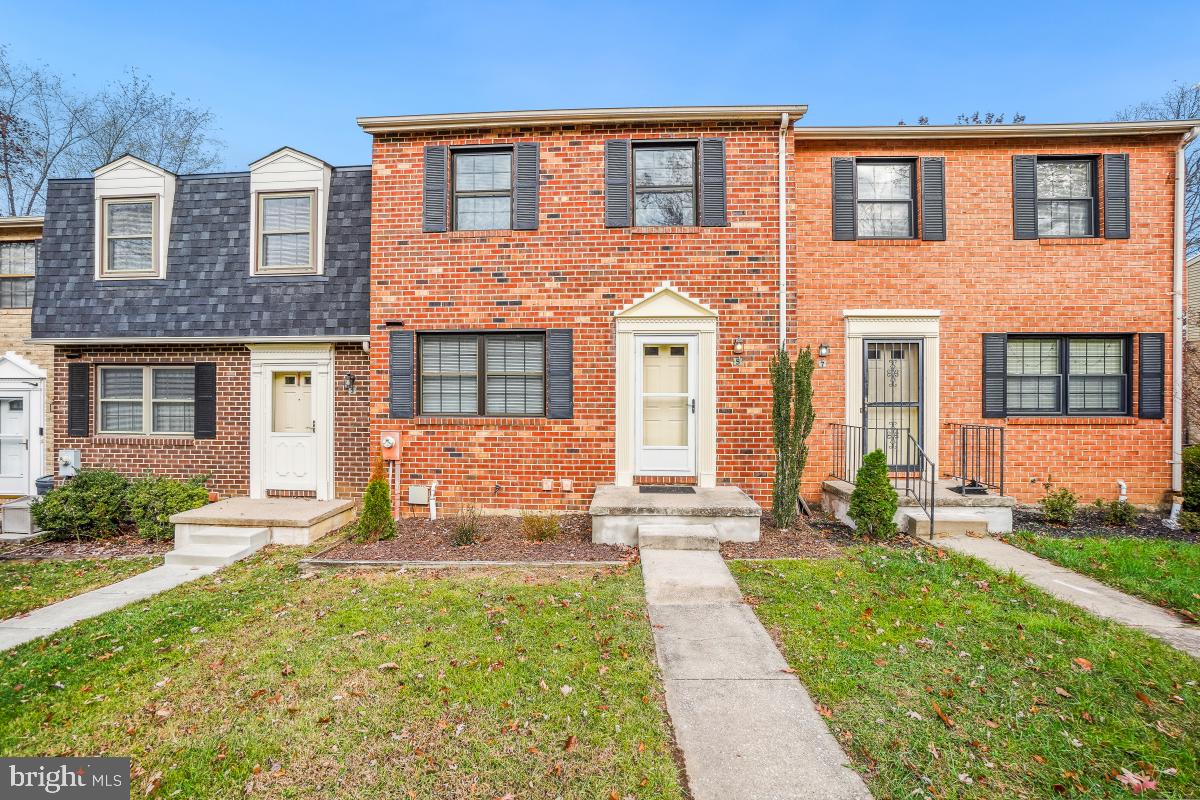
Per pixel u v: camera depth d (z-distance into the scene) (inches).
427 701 135.0
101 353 359.9
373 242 326.3
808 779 108.0
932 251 338.6
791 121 312.0
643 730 123.2
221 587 226.2
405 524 304.8
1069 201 342.6
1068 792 104.5
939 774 109.2
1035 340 343.0
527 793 105.6
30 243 399.9
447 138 323.9
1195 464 306.5
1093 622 172.6
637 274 316.2
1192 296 464.4
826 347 338.3
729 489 304.5
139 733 125.3
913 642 161.0
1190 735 119.6
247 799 105.3
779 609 185.5
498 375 327.3
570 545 263.1
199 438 350.3
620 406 314.5
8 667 157.6
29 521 324.2
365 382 341.7
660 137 317.4
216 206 358.3
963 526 272.7
